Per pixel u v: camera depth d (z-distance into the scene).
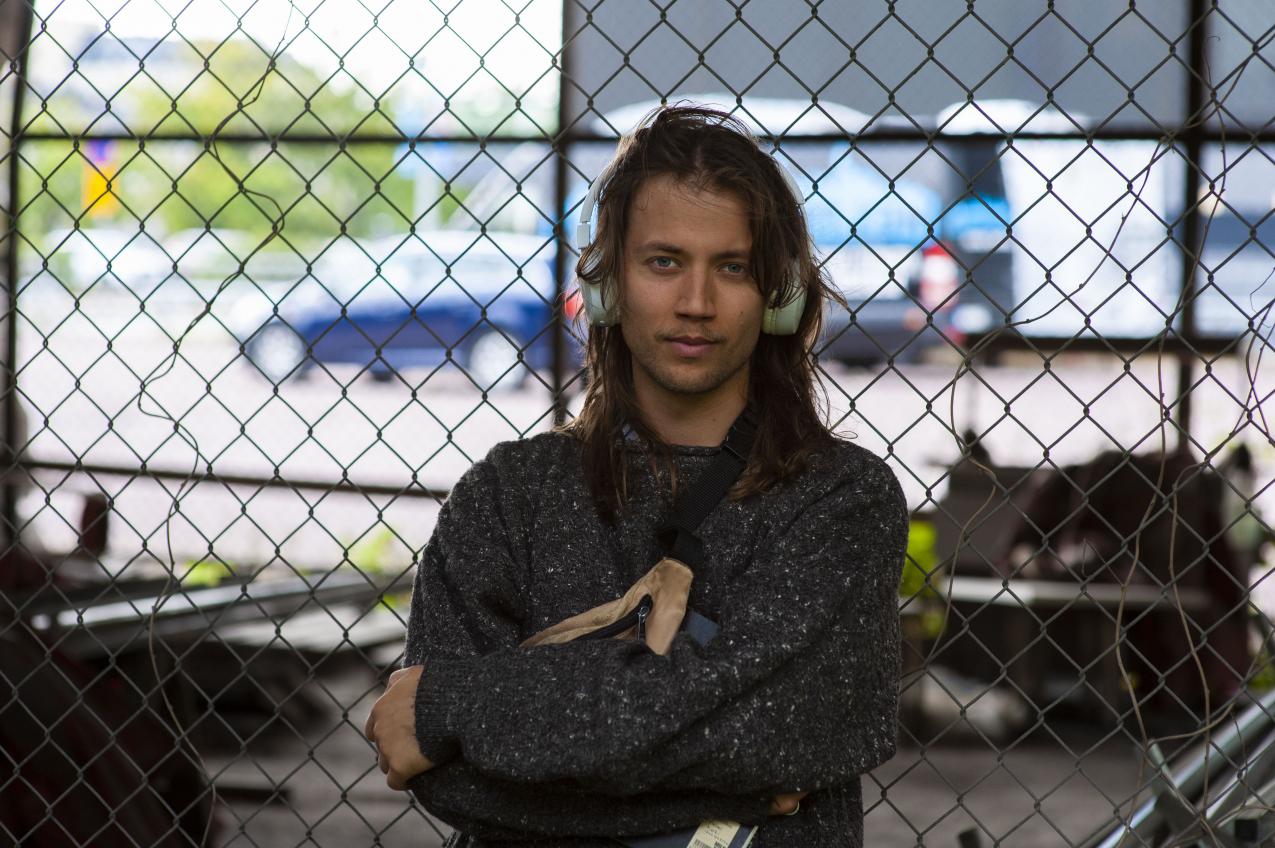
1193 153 5.76
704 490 1.54
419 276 10.57
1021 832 4.25
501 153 6.12
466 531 1.58
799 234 1.57
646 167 1.54
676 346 1.53
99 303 10.27
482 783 1.44
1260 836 1.91
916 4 5.75
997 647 6.07
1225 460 5.75
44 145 7.44
